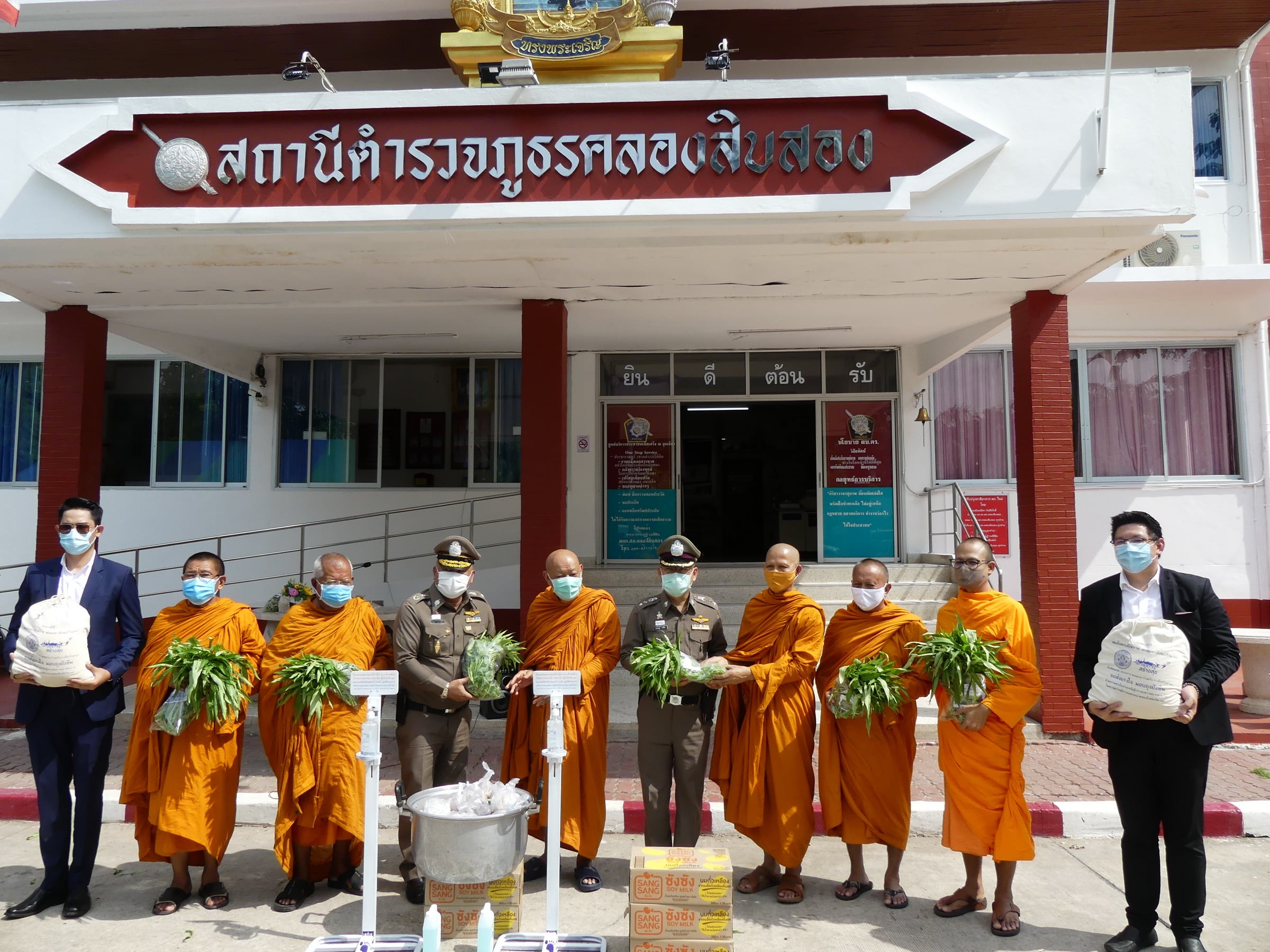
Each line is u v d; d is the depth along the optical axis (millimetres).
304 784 4516
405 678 4703
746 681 4699
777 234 6137
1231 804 5789
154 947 4168
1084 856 5359
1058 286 7480
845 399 11102
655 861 4055
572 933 4273
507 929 4199
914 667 4559
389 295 7859
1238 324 10898
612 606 4961
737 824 4691
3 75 10719
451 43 7730
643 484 11250
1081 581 10953
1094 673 4156
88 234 6164
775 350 11117
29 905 4500
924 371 10711
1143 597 4176
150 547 9844
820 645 4703
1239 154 10523
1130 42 10211
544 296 7867
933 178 5746
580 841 4688
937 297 7879
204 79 10758
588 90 5957
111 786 6387
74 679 4398
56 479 8047
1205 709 3973
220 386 11781
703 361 11250
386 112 6062
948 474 11273
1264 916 4504
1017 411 7926
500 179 6000
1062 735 7398
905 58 10398
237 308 8336
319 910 4578
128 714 8078
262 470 11500
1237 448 11031
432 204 6000
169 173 6059
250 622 4926
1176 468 11070
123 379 11820
